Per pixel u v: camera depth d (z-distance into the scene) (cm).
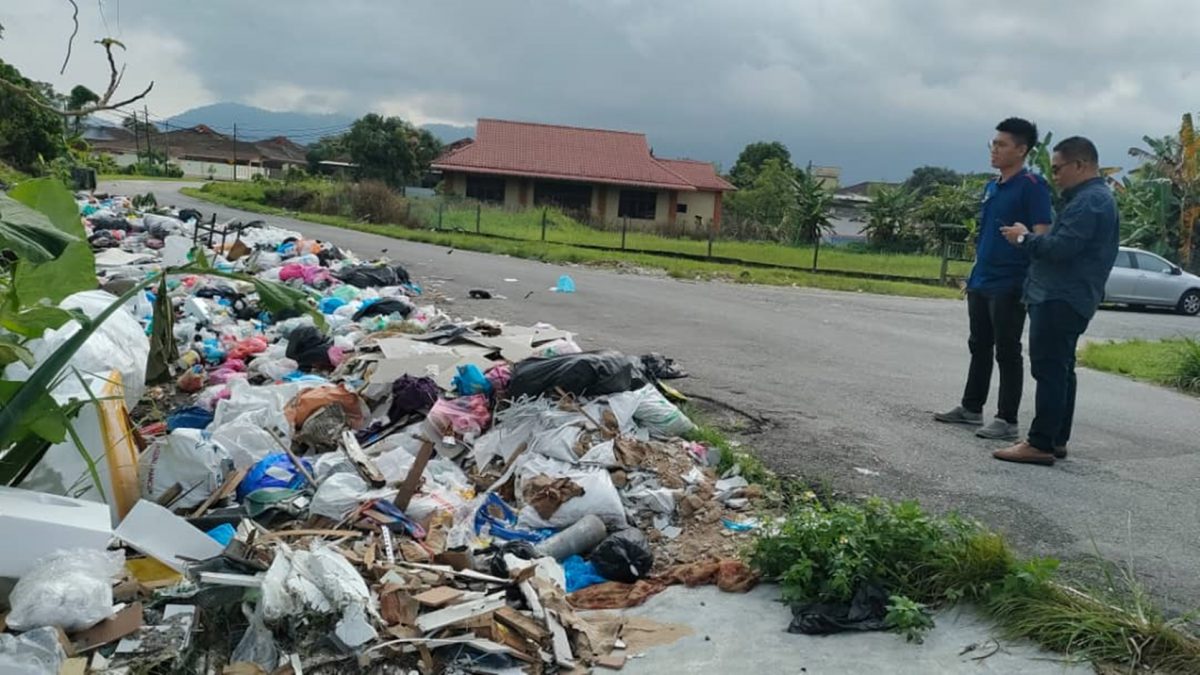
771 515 469
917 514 388
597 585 398
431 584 356
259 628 309
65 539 322
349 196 3431
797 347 1006
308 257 1280
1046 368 550
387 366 602
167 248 1242
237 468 461
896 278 2267
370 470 459
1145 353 1058
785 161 6081
